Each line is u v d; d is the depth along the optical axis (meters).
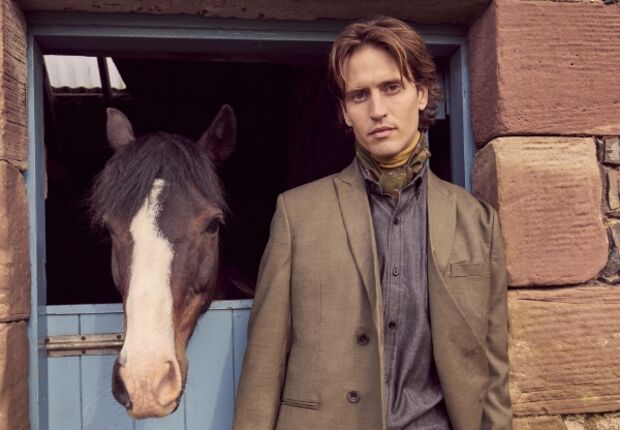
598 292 1.81
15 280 1.56
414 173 1.47
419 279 1.41
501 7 1.80
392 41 1.37
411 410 1.35
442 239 1.44
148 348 1.36
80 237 5.14
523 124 1.81
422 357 1.39
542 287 1.81
